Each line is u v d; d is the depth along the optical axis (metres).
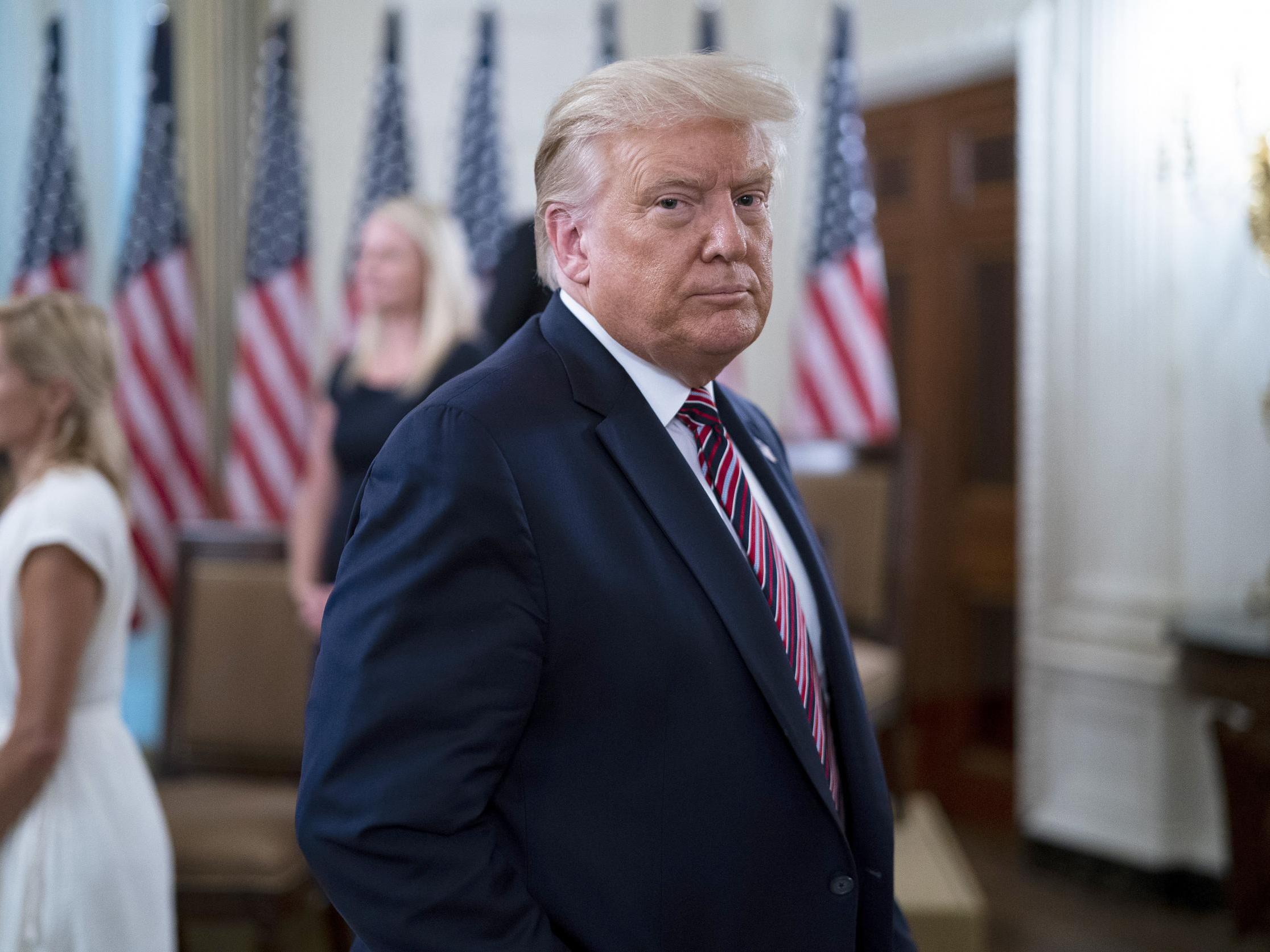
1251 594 3.00
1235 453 3.08
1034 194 3.46
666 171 0.89
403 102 3.74
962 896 2.45
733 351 0.94
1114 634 3.29
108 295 3.54
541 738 0.89
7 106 3.50
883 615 3.12
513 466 0.88
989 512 3.86
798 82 3.84
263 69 3.61
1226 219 3.06
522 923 0.84
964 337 3.89
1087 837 3.37
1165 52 3.12
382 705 0.83
